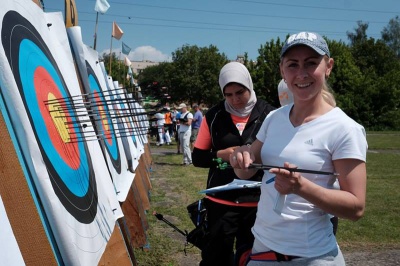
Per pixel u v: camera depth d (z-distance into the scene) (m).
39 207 1.67
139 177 6.11
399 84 33.59
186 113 12.27
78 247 1.80
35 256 1.57
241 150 1.97
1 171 1.54
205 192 2.83
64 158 2.03
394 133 29.20
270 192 1.96
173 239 5.09
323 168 1.81
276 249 1.89
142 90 2.89
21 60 1.89
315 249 1.84
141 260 4.25
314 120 1.84
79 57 3.19
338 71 35.03
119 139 4.22
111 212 2.52
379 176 9.82
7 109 1.62
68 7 3.28
